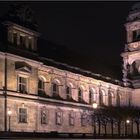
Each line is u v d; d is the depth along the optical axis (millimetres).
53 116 89625
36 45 86125
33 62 83250
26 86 81250
